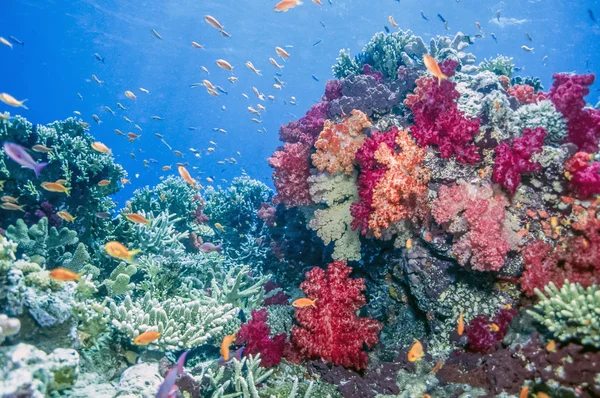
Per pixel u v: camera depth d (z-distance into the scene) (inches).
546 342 165.5
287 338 244.7
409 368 208.4
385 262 268.5
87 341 185.2
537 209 209.2
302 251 372.8
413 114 276.2
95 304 189.0
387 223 223.0
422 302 228.8
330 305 232.2
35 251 269.9
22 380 120.7
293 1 306.8
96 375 177.2
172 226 391.5
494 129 224.7
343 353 222.1
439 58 347.3
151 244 336.2
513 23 1969.7
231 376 200.2
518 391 161.9
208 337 209.2
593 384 142.6
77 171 333.1
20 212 320.2
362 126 264.5
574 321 155.5
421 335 238.2
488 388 172.7
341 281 240.5
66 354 147.3
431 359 208.2
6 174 316.2
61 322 162.2
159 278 279.1
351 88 309.6
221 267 364.2
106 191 355.6
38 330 158.2
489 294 213.2
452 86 237.1
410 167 224.5
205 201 549.6
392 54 355.9
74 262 250.2
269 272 393.7
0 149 322.3
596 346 147.6
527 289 193.8
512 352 175.6
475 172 222.4
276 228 411.2
